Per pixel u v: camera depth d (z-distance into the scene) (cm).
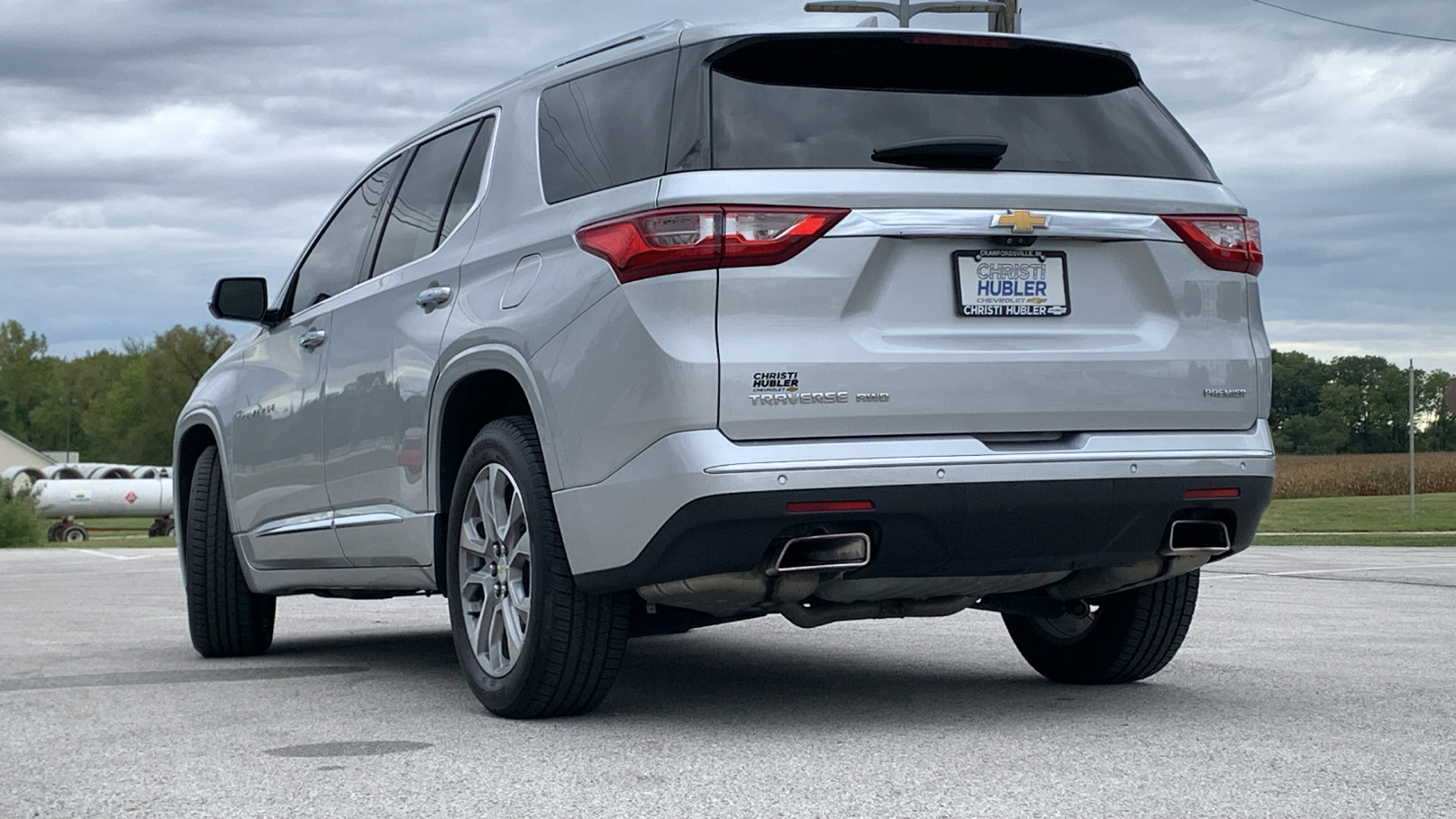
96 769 361
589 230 402
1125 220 407
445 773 348
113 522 9125
